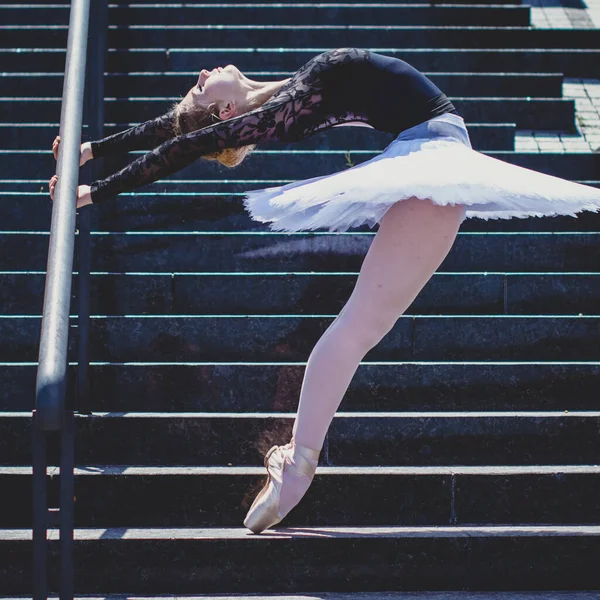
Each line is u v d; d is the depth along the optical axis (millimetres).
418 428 3971
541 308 4789
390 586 3533
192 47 7555
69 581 2666
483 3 8438
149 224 5328
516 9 8094
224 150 3443
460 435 3979
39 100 6473
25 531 3623
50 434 3918
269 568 3516
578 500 3766
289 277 4746
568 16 8602
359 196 3014
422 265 3309
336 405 3398
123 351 4445
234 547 3508
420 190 3021
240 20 7871
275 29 7578
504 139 6363
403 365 4211
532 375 4227
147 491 3730
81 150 3578
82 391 4016
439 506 3750
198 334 4465
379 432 3975
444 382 4215
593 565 3549
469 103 6855
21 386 4215
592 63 7613
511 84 7145
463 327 4492
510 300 4789
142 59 7242
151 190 5539
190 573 3506
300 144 6266
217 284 4750
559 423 3986
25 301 4734
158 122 3600
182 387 4199
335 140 6273
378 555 3525
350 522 3738
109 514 3729
